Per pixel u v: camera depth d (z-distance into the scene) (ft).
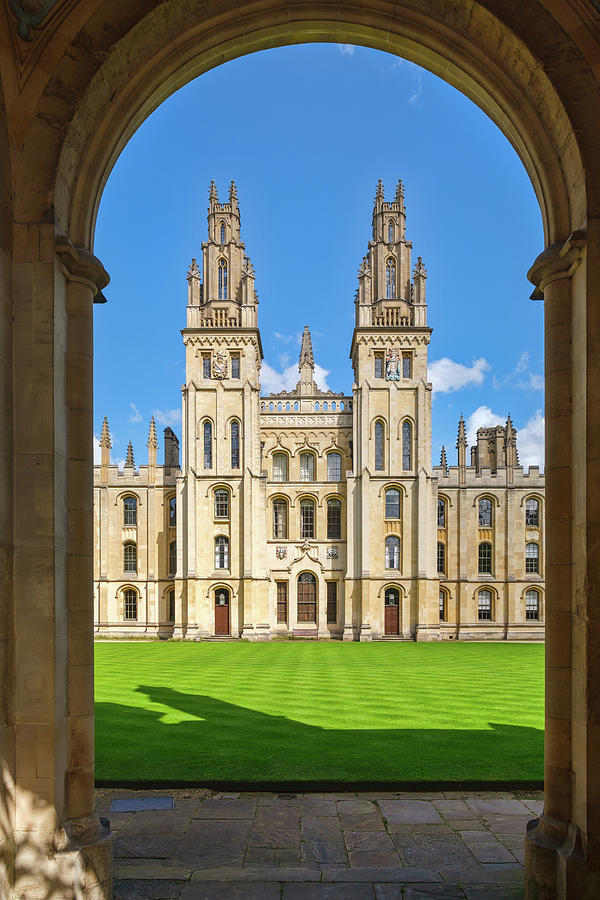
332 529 192.95
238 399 189.16
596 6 25.62
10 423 25.72
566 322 27.68
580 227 26.68
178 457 222.48
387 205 195.52
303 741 51.60
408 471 185.88
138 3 26.73
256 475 187.52
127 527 199.21
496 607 192.95
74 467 27.66
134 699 71.26
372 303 194.08
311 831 34.12
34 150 26.27
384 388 188.14
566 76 26.35
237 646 157.69
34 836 24.72
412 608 181.88
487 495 196.54
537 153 28.66
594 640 24.85
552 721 26.66
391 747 49.78
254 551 185.16
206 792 40.73
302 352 206.49
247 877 27.89
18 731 25.12
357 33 30.66
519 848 31.63
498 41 27.84
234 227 197.47
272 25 29.84
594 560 25.05
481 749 49.19
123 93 28.68
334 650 143.54
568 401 27.43
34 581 25.52
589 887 24.08
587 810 24.47
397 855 30.86
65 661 26.61
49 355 26.11
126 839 33.06
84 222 28.66
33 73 26.11
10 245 26.05
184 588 185.26
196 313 191.52
